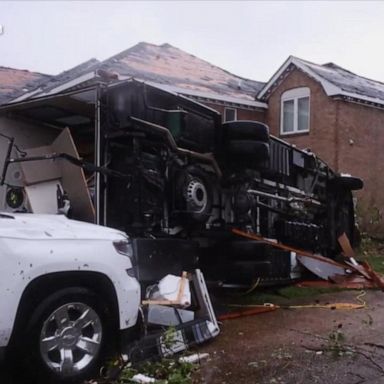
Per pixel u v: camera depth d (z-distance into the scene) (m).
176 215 6.75
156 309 5.65
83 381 4.46
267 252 7.86
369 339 5.97
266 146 7.61
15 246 4.16
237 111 19.25
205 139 7.11
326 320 6.94
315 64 20.59
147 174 6.41
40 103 6.55
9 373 4.59
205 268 7.68
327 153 18.33
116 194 6.39
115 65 16.52
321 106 18.58
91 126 7.34
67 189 6.22
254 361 5.12
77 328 4.47
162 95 6.59
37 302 4.27
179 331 5.39
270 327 6.52
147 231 6.41
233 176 7.74
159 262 6.04
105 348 4.68
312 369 4.91
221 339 5.90
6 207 6.55
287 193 9.36
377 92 20.14
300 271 9.79
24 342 4.16
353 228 12.21
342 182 11.18
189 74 19.19
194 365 4.88
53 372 4.25
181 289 5.71
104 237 4.80
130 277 4.89
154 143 6.61
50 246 4.35
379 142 19.36
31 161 6.38
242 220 7.85
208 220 7.35
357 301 8.33
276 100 19.86
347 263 10.66
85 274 4.55
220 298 8.24
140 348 4.88
